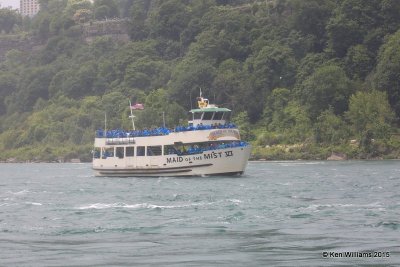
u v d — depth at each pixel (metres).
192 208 187.38
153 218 167.88
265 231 144.50
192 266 112.94
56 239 140.50
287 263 113.75
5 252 127.06
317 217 163.12
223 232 144.38
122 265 114.62
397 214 166.62
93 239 139.50
